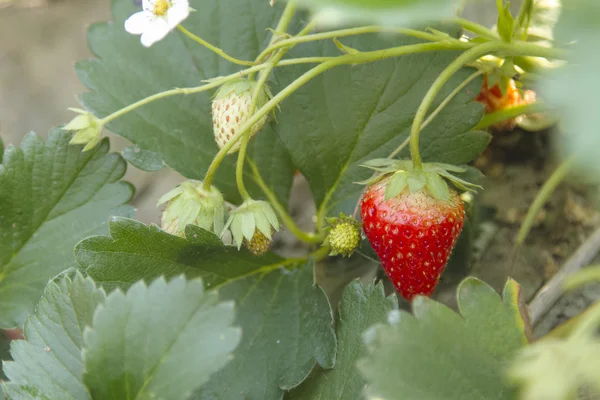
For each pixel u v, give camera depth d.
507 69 0.34
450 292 0.38
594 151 0.21
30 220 0.35
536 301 0.35
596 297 0.34
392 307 0.31
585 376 0.23
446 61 0.35
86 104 0.36
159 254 0.32
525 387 0.25
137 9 0.37
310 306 0.34
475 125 0.35
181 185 0.32
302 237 0.37
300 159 0.36
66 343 0.30
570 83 0.22
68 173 0.35
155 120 0.36
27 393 0.30
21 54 0.51
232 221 0.32
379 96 0.35
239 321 0.34
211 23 0.37
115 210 0.35
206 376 0.27
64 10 0.52
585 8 0.22
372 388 0.27
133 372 0.27
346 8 0.22
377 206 0.32
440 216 0.31
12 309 0.35
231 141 0.31
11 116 0.49
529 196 0.40
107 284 0.32
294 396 0.32
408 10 0.22
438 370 0.27
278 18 0.36
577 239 0.38
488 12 0.42
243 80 0.32
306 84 0.35
